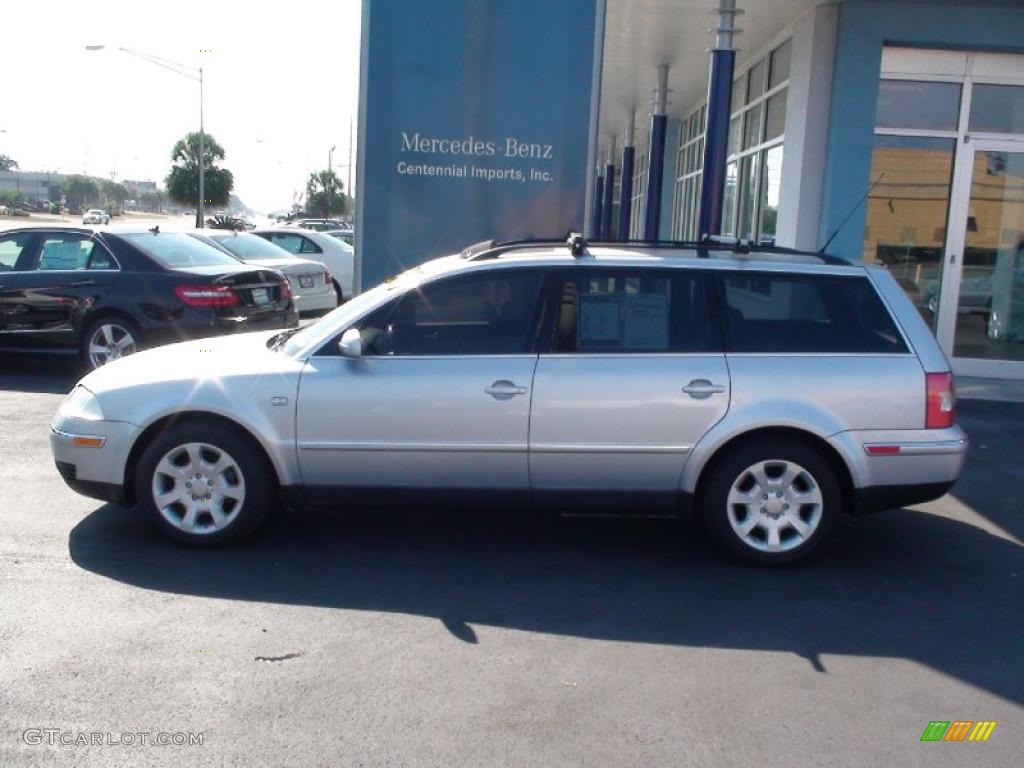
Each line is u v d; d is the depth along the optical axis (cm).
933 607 536
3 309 1079
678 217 2161
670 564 593
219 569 564
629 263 591
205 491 590
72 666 440
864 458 570
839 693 434
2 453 789
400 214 912
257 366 588
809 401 568
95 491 596
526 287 589
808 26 1182
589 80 901
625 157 2127
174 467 588
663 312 584
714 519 581
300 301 1612
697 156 1947
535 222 917
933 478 577
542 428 572
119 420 586
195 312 1051
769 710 417
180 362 604
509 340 582
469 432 574
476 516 679
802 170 1191
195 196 5556
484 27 892
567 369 573
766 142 1395
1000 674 457
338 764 369
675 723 404
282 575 559
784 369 571
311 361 583
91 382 607
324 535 631
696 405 568
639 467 576
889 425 572
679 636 490
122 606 507
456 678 439
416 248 919
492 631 490
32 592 522
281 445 579
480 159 908
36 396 1017
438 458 578
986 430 969
